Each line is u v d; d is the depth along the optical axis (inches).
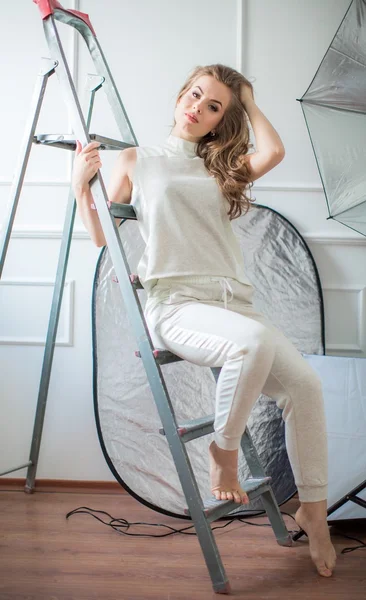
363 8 91.0
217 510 71.2
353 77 91.4
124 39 105.8
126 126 90.8
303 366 75.1
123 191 81.7
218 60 105.5
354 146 92.1
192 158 82.7
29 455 105.3
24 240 106.5
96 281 103.5
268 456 100.2
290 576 73.2
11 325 106.2
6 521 89.4
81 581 70.6
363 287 105.8
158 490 98.0
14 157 106.3
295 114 105.9
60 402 105.7
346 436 92.0
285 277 104.3
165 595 67.9
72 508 96.0
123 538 84.6
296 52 105.7
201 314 72.7
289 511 97.8
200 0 105.5
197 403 101.9
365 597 67.9
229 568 75.4
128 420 101.1
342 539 85.0
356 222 92.7
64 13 85.9
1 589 68.0
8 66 106.3
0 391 106.3
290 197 106.3
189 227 77.5
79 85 105.9
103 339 102.7
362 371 95.3
